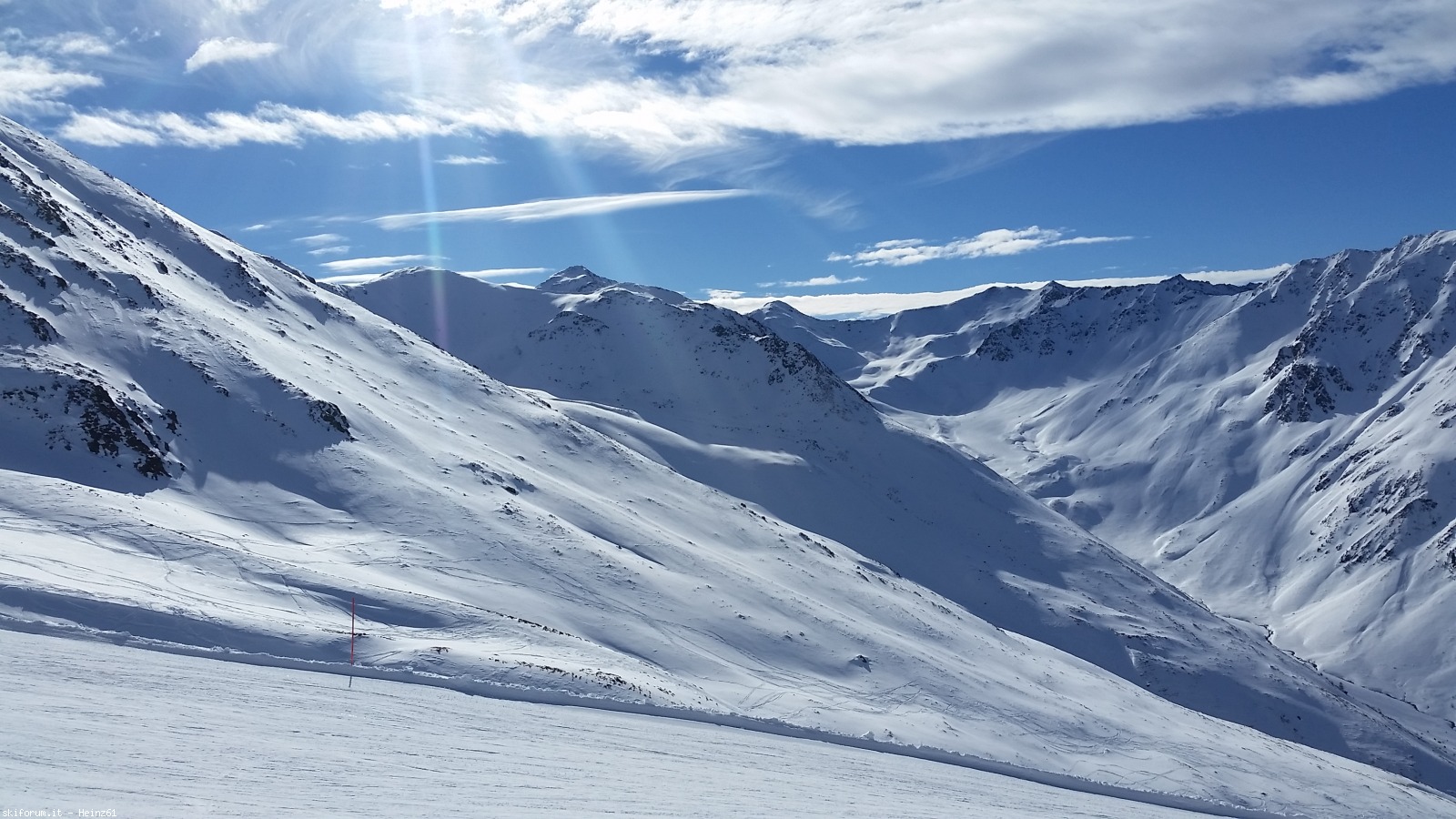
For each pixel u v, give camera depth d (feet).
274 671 101.91
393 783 66.23
